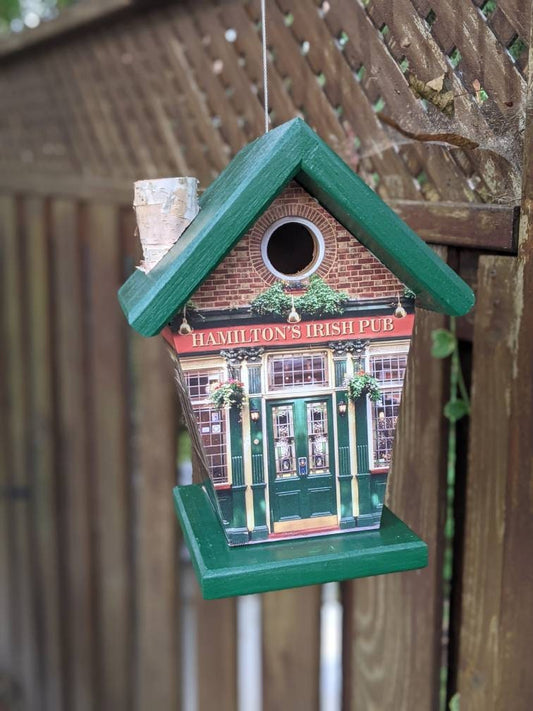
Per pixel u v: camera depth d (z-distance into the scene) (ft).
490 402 2.40
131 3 3.55
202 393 2.01
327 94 2.82
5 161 5.10
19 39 4.48
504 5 2.19
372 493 2.11
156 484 4.10
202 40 3.36
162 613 4.22
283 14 2.95
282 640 3.41
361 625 2.97
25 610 5.30
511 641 2.39
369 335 2.05
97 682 4.77
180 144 3.62
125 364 4.22
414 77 2.43
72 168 4.47
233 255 1.97
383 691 2.90
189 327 1.98
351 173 1.87
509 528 2.37
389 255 1.92
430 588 2.68
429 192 2.54
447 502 2.65
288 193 1.96
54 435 4.80
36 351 4.85
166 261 1.97
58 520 4.89
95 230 4.21
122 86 3.94
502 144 2.25
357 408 2.08
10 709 5.37
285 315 2.01
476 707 2.53
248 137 3.18
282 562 1.96
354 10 2.63
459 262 2.54
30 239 4.80
